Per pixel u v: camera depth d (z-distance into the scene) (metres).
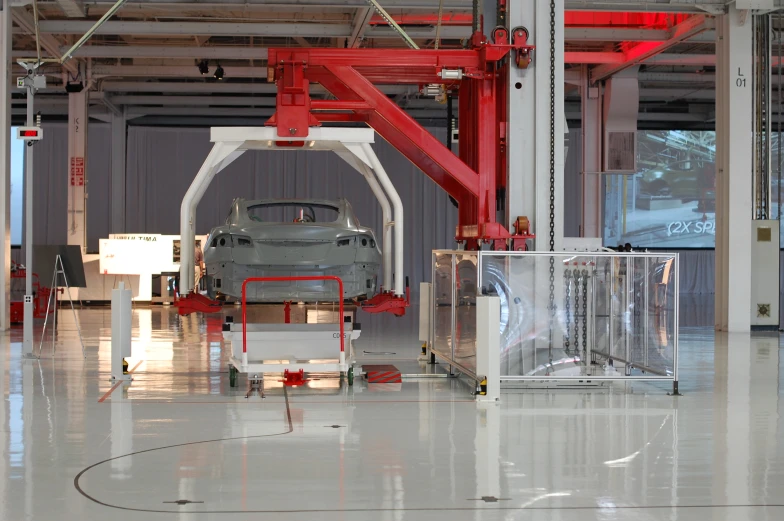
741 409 6.59
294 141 8.23
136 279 21.22
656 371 7.52
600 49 20.61
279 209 28.05
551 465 4.66
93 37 20.09
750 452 5.03
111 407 6.45
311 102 8.16
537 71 8.46
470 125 8.96
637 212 29.14
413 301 23.52
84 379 7.98
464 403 6.77
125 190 27.64
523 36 8.23
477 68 8.38
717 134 15.24
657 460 4.81
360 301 8.78
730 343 12.57
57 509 3.79
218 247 8.89
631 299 7.70
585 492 4.12
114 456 4.81
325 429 5.63
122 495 4.02
